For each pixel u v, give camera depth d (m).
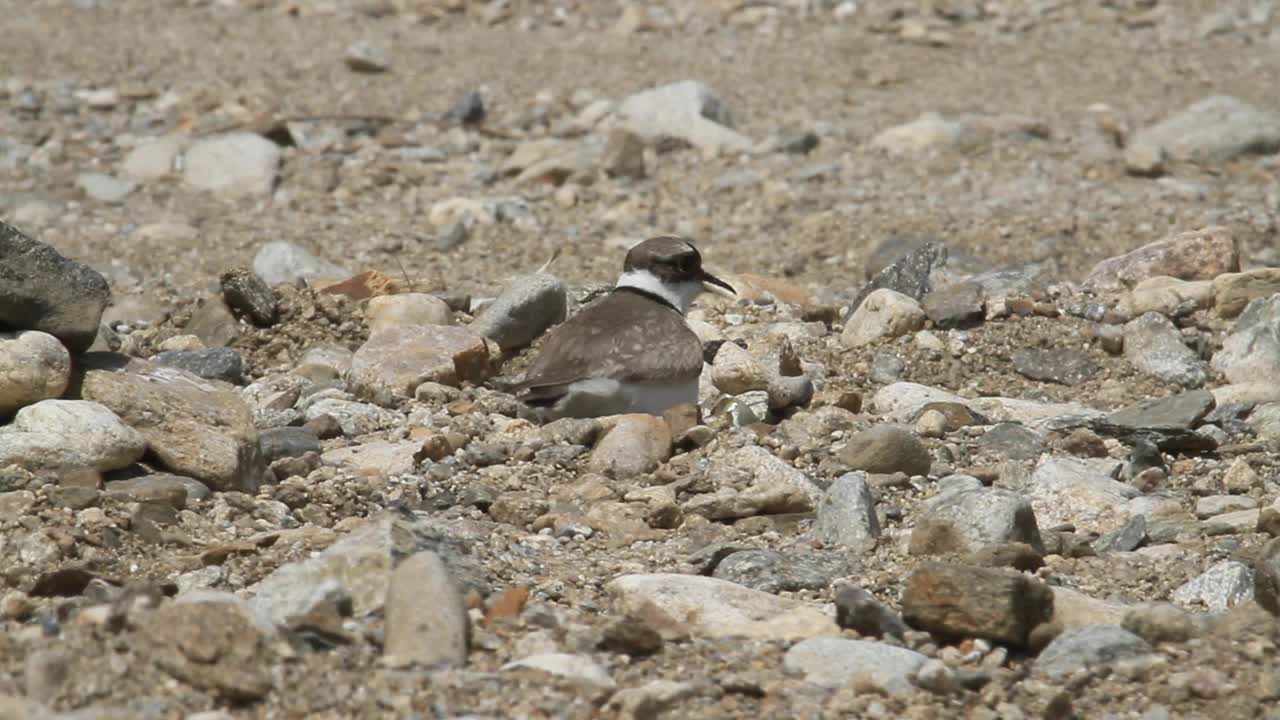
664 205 20.00
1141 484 10.67
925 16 29.22
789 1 29.92
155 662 6.98
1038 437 11.37
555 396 11.31
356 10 29.92
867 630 7.98
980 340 13.80
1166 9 29.47
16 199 19.62
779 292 15.48
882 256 17.03
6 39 27.17
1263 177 20.56
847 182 20.73
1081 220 18.36
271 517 9.49
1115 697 7.39
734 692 7.25
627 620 7.64
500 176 21.42
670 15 29.50
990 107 24.33
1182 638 7.84
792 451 10.91
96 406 9.72
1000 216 18.67
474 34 28.64
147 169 20.94
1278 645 7.73
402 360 12.39
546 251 17.83
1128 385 13.16
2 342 9.91
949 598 7.94
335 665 7.16
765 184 20.53
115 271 16.86
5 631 7.64
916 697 7.27
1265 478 10.79
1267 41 27.75
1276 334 13.27
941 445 11.23
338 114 23.66
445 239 18.11
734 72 26.27
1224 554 9.23
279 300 14.12
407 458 10.53
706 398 12.23
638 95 23.11
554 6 30.09
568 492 10.12
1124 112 23.89
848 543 9.32
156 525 8.97
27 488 9.24
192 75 25.69
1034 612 7.95
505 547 9.12
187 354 12.84
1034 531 9.28
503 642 7.66
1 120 23.05
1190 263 15.01
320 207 19.89
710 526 9.74
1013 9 29.56
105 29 28.20
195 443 9.90
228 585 8.33
